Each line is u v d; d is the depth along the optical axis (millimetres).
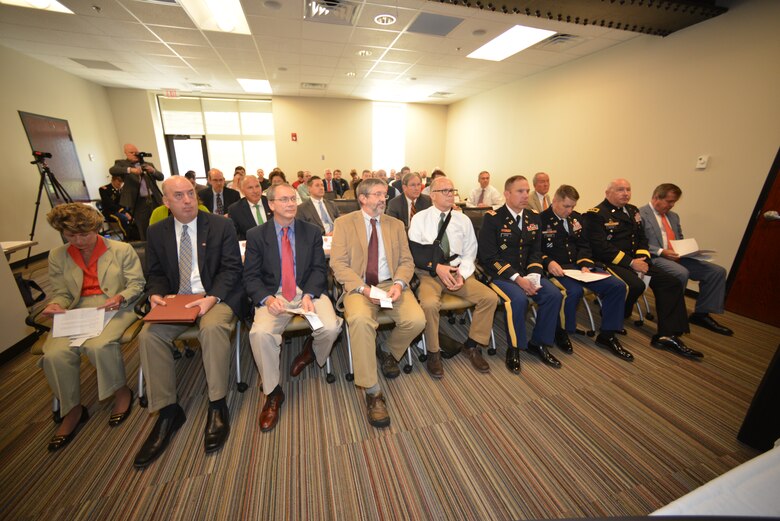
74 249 1574
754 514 596
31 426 1522
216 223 1740
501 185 6367
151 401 1403
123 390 1584
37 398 1717
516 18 3334
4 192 3988
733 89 2832
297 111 7430
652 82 3527
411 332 1702
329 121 7656
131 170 3838
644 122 3643
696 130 3137
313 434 1484
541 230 2244
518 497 1202
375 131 8055
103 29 3668
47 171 3832
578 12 2799
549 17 2887
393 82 5965
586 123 4414
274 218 1756
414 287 1945
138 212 3881
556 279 2205
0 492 1205
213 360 1448
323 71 5289
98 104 6137
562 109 4801
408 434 1486
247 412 1614
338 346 2230
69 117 5320
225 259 1737
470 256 2059
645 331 2453
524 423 1551
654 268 2295
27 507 1152
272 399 1566
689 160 3213
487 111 6672
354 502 1185
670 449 1411
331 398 1721
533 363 2039
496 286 2027
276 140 7453
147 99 6664
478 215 2789
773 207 2602
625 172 3902
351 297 1748
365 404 1678
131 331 1534
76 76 5559
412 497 1204
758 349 2217
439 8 3141
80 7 3172
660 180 3502
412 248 2076
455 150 8039
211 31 3717
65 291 1561
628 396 1738
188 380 1866
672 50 3293
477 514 1144
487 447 1419
